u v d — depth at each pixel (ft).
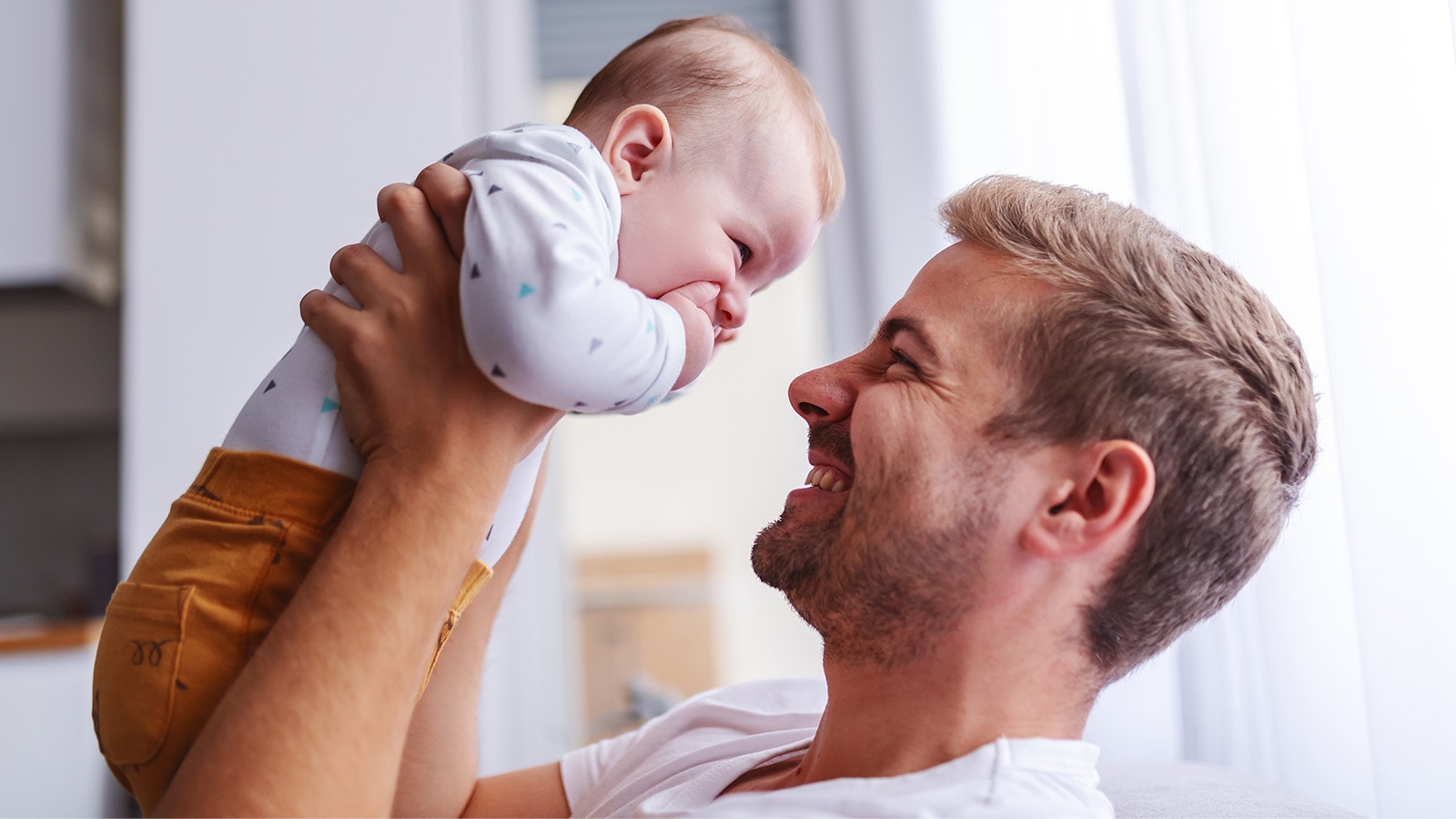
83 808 7.22
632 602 17.17
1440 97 3.42
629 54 3.77
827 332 8.58
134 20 8.29
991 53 7.22
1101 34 6.02
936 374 2.83
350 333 2.45
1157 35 5.31
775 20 9.02
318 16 8.34
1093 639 2.71
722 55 3.65
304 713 2.15
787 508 3.03
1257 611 4.22
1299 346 2.85
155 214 8.16
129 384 8.02
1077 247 2.86
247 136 8.23
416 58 8.32
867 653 2.77
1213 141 4.48
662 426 19.34
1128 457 2.59
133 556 7.89
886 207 8.25
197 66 8.27
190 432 8.01
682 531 19.29
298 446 2.53
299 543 2.48
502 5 8.58
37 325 10.21
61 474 10.12
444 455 2.38
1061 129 6.19
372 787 2.19
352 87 8.29
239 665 2.43
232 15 8.32
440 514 2.34
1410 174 3.47
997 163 7.09
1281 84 4.33
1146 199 5.30
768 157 3.55
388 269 2.54
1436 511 3.37
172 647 2.42
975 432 2.72
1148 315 2.70
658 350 2.65
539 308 2.35
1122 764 3.83
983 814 2.35
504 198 2.49
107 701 2.48
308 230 8.18
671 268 3.35
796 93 3.77
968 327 2.86
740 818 2.38
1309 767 4.01
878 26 8.38
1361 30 3.59
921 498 2.70
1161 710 5.52
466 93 8.43
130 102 8.23
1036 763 2.51
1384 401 3.47
